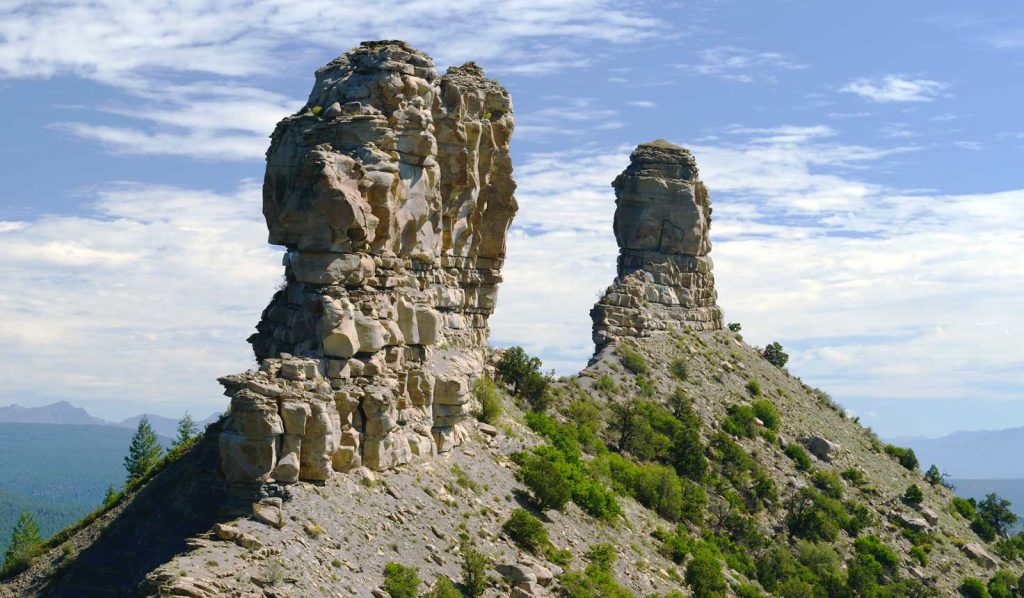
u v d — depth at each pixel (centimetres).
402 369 9350
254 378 7956
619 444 15412
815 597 14012
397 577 7712
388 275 9219
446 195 11375
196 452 8800
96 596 7956
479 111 12125
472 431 11019
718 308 19962
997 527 19325
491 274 12650
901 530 17038
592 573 9650
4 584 8519
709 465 16050
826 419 19538
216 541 7288
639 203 19050
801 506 15838
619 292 18462
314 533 7631
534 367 14775
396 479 8938
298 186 8706
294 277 9025
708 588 11350
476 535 9088
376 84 9406
